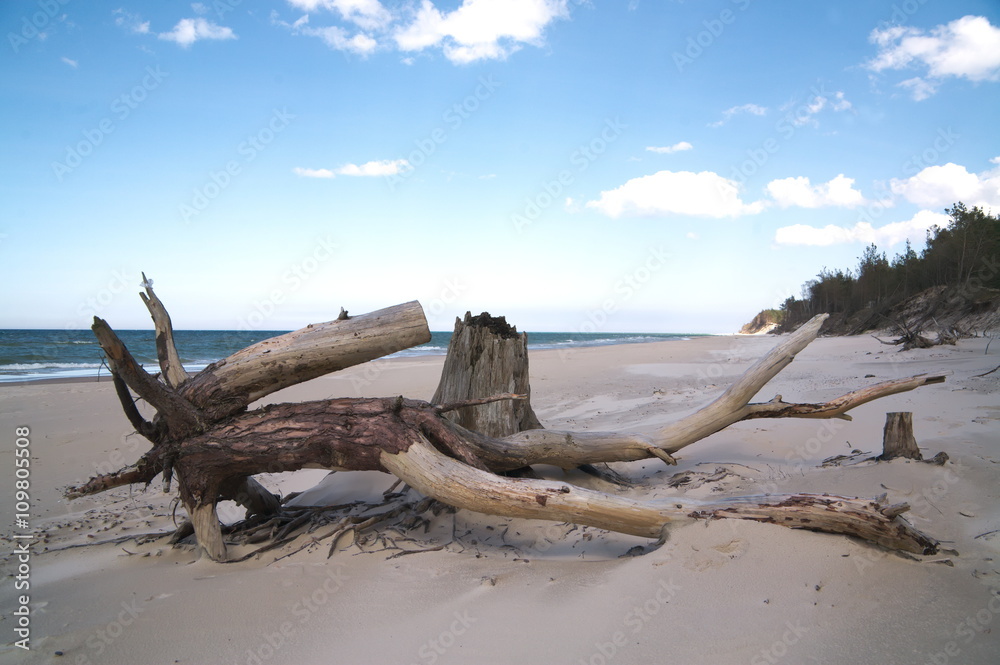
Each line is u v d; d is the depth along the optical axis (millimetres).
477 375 6125
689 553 3447
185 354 32625
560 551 4234
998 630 2523
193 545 4652
